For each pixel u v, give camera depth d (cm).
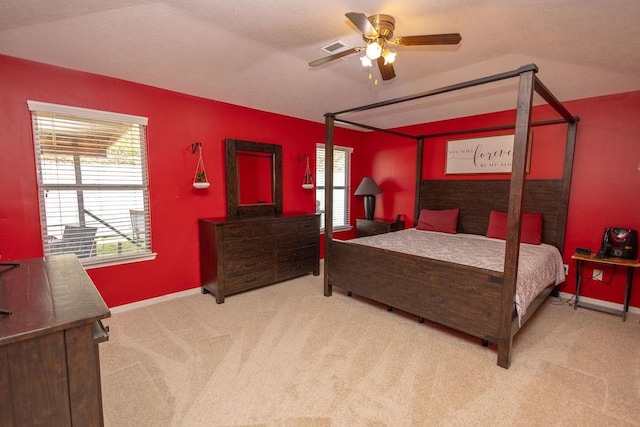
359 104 374
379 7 171
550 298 346
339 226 536
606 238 304
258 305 322
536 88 211
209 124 355
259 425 163
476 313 230
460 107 373
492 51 225
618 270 314
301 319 290
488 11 173
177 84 305
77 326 103
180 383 196
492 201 393
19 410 97
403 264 278
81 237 281
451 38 167
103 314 108
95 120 280
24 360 96
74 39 209
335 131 510
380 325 279
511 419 167
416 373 208
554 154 348
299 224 401
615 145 310
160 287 329
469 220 414
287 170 444
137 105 300
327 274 347
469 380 201
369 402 180
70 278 148
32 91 247
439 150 448
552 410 174
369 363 220
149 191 315
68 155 270
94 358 108
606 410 174
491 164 397
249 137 393
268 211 412
